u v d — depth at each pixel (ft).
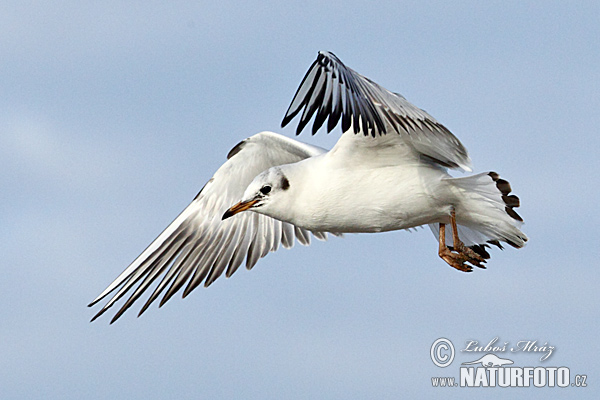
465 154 34.99
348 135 35.55
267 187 37.11
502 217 36.52
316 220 37.19
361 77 30.55
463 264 37.73
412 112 31.91
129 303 43.21
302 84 28.40
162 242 43.65
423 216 37.14
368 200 36.40
